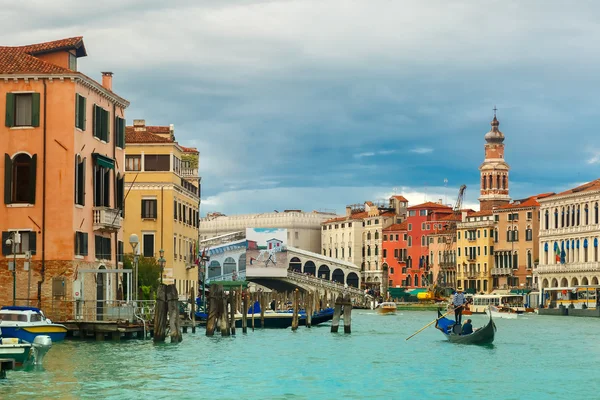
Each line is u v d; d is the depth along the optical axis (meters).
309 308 71.00
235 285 126.06
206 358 44.38
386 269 182.62
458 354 49.69
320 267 175.75
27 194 52.59
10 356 36.50
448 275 166.88
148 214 80.56
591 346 56.94
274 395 34.03
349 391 35.41
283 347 52.38
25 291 52.16
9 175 52.31
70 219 52.31
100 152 56.84
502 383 38.34
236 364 42.72
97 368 38.81
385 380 38.53
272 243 156.25
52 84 52.50
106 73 59.62
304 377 38.94
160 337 49.16
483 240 157.50
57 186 52.41
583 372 42.22
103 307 52.06
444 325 58.72
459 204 185.50
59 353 43.28
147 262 72.50
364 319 102.00
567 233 132.00
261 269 155.50
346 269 176.38
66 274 52.12
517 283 151.00
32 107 52.31
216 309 58.91
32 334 44.28
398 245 180.62
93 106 55.62
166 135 89.50
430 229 173.62
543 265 137.00
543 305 123.31
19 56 53.84
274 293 84.12
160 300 49.28
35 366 37.72
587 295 115.25
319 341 57.41
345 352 50.00
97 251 56.38
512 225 152.62
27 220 52.31
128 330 49.91
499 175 181.00
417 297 159.12
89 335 50.03
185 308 72.19
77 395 32.53
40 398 31.73
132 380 36.06
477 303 123.69
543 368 43.75
